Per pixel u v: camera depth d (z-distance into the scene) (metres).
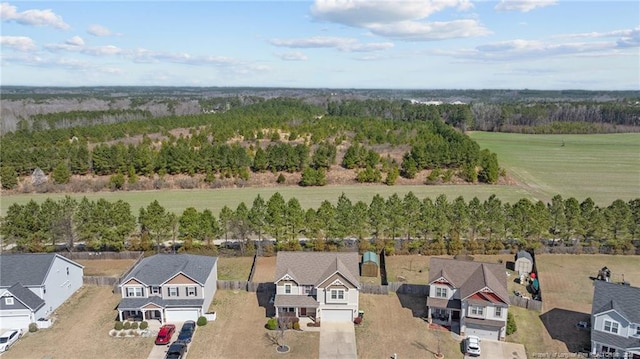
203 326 46.16
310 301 47.25
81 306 50.31
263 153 106.25
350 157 110.19
